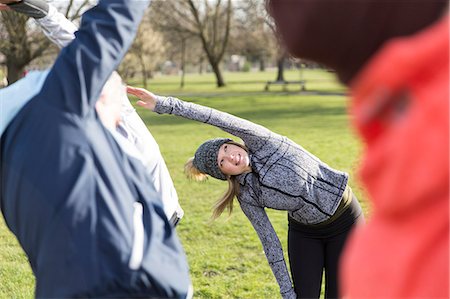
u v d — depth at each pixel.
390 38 0.84
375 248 0.85
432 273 0.78
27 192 1.52
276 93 32.06
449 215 0.75
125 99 2.55
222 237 5.94
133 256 1.48
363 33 0.85
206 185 8.41
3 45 22.39
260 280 4.84
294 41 0.92
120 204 1.51
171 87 40.88
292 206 3.23
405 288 0.80
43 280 1.50
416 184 0.74
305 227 3.37
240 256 5.39
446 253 0.77
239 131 3.14
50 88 1.57
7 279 4.83
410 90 0.78
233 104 25.08
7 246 5.73
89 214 1.47
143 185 1.63
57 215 1.47
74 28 2.44
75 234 1.46
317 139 13.26
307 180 3.20
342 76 0.92
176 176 9.13
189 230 6.18
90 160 1.51
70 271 1.45
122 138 1.72
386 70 0.78
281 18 0.94
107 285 1.45
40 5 2.32
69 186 1.48
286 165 3.18
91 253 1.45
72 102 1.54
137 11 1.61
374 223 0.88
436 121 0.73
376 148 0.83
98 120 1.60
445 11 0.82
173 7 37.03
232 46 42.12
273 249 3.26
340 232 3.33
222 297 4.54
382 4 0.83
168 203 2.71
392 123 0.81
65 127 1.53
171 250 1.59
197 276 4.94
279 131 15.02
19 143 1.56
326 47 0.89
